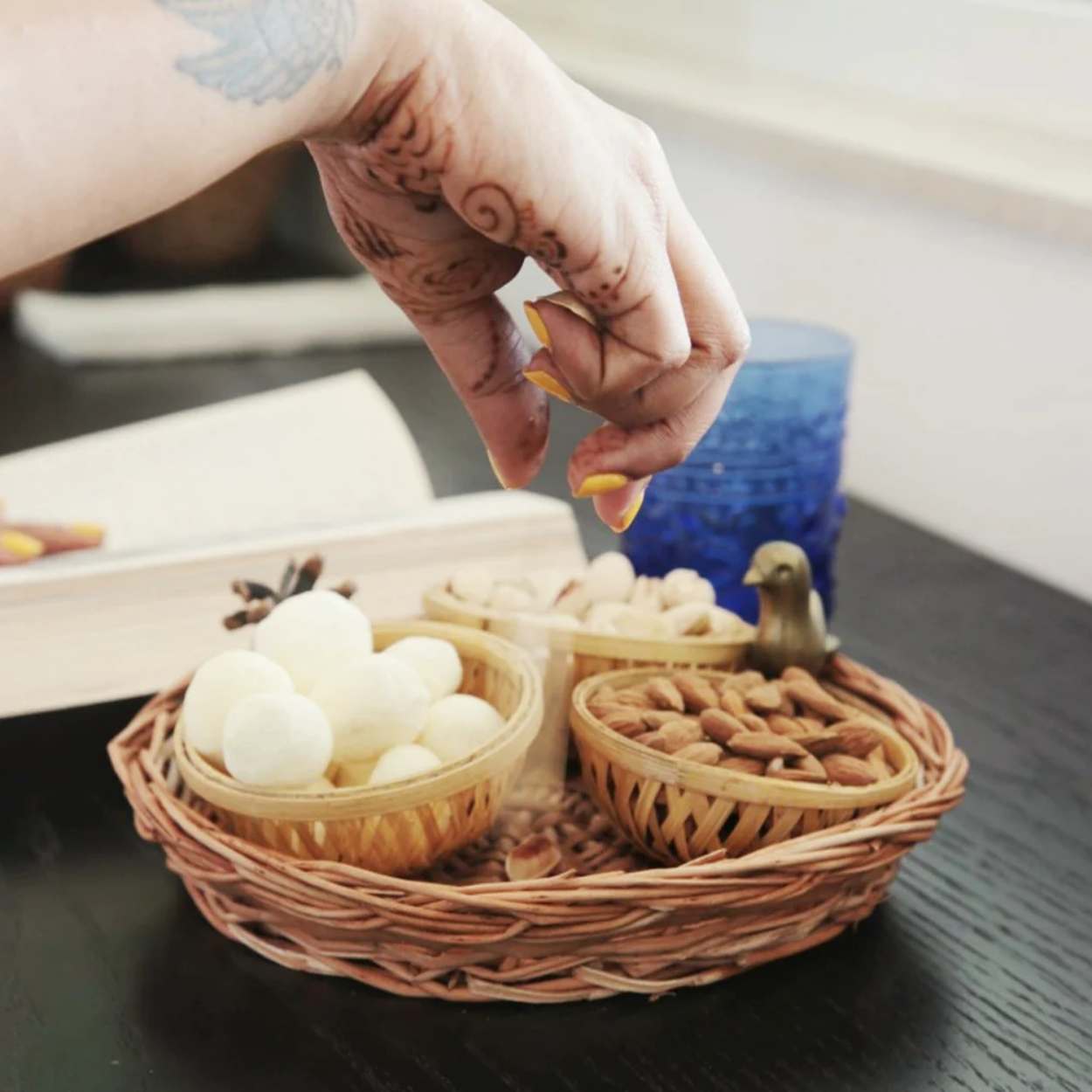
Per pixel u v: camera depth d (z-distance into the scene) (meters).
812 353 1.01
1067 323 1.13
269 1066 0.76
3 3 0.60
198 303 1.70
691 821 0.81
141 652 0.95
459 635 0.89
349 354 1.70
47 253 0.61
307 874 0.77
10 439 1.39
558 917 0.76
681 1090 0.75
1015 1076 0.76
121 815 0.91
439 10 0.65
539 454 0.77
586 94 0.68
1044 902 0.85
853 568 1.17
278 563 0.99
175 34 0.62
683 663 0.89
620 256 0.67
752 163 1.36
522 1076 0.75
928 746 0.85
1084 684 1.03
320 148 0.69
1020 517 1.18
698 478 1.00
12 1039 0.77
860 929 0.83
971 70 1.25
